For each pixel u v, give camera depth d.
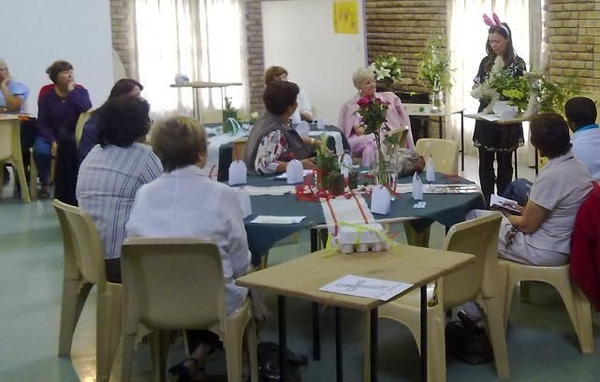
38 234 6.21
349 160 4.40
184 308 3.07
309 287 2.56
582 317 3.80
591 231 3.68
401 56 10.27
